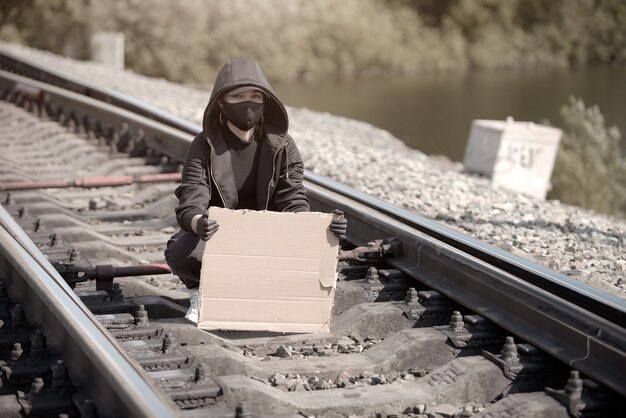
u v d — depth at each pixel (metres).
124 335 4.13
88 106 10.44
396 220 5.62
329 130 14.20
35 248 4.83
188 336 4.19
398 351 4.09
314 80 46.72
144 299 4.69
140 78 19.28
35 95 11.64
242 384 3.57
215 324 4.26
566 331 3.76
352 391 3.72
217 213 4.14
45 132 10.23
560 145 16.09
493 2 58.91
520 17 61.62
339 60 49.03
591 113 16.36
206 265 4.21
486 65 57.03
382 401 3.61
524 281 4.13
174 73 38.34
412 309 4.53
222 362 3.88
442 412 3.56
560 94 41.75
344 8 49.34
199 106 13.85
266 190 4.54
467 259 4.51
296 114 16.31
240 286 4.25
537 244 6.20
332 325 4.54
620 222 8.76
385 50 51.12
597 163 15.85
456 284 4.60
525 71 55.78
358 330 4.46
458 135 28.88
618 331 3.55
